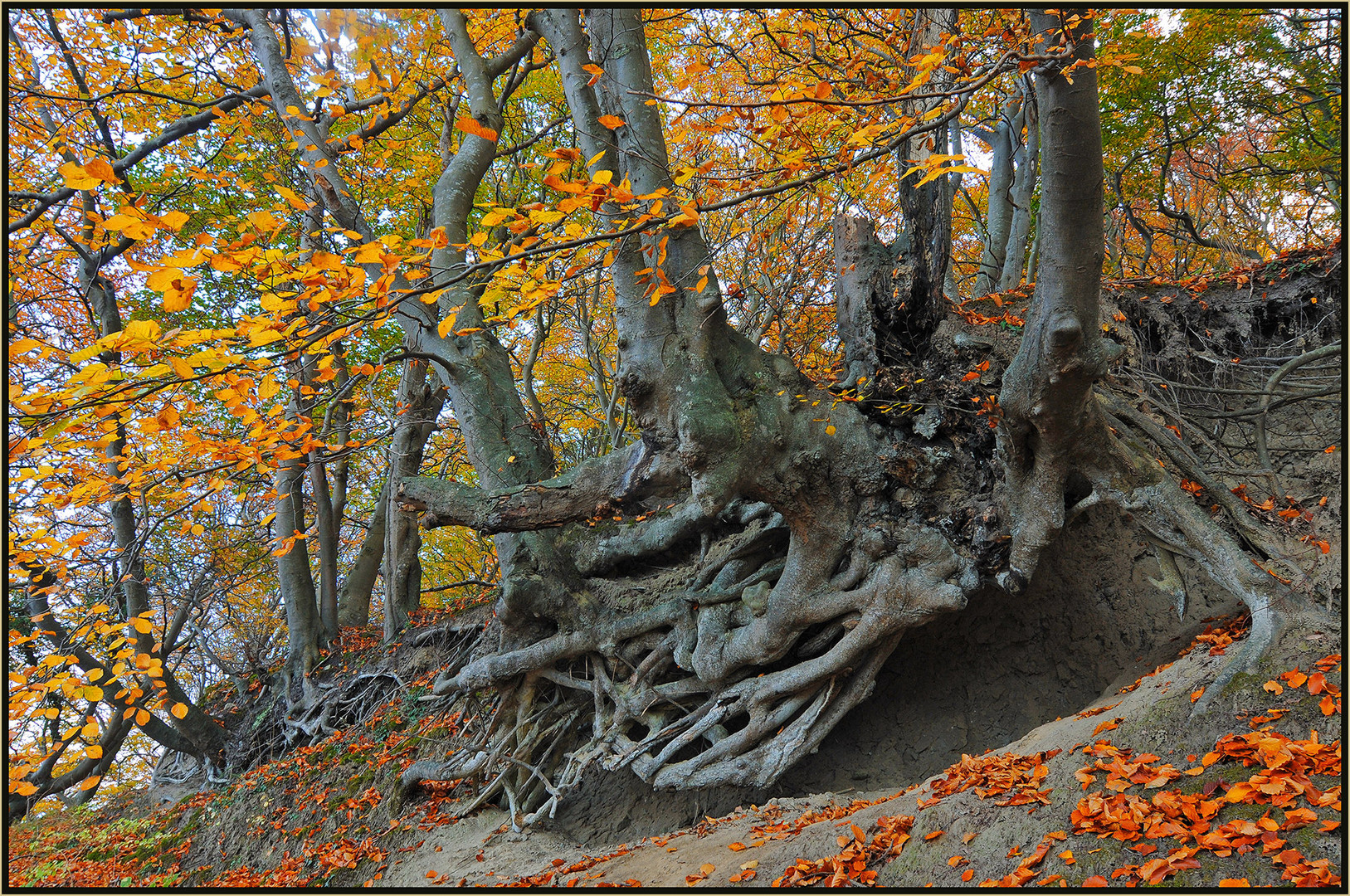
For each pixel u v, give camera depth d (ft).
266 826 39.68
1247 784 12.84
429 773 35.01
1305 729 13.92
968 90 11.94
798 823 20.83
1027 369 19.27
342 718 46.98
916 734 28.32
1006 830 14.74
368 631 56.75
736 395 24.70
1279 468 27.43
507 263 12.17
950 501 25.50
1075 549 28.78
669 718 29.68
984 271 46.70
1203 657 18.60
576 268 15.20
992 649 28.76
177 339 10.58
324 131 35.53
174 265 9.71
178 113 43.29
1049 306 18.15
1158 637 26.13
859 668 26.12
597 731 30.48
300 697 50.44
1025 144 44.70
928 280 25.57
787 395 25.03
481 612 47.44
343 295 10.91
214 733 51.65
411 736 40.19
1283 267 32.07
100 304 40.96
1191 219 50.47
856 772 28.02
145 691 43.29
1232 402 30.42
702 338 23.54
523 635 33.76
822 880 15.84
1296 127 49.16
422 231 46.42
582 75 25.27
